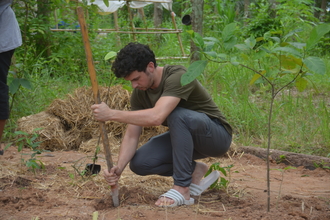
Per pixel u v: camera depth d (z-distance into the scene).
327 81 7.35
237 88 6.93
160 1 10.61
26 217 2.54
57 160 4.33
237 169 4.27
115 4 10.38
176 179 2.79
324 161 4.34
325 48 10.14
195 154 3.01
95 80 2.58
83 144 5.05
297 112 6.04
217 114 2.93
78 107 5.32
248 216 2.62
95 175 3.44
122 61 2.54
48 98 6.25
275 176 4.00
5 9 3.48
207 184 3.08
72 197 3.01
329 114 5.75
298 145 5.03
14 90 3.97
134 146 2.91
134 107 3.04
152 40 11.07
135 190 3.04
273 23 10.45
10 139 4.97
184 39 12.26
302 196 3.18
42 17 7.73
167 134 2.96
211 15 13.18
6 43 3.41
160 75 2.72
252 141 5.36
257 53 2.55
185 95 2.66
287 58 2.54
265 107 6.39
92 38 8.62
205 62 2.38
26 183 3.29
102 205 2.82
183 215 2.61
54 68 7.73
